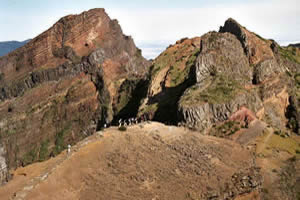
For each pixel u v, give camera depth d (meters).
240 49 77.00
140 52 172.62
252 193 38.53
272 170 45.41
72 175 37.28
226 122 58.19
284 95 74.69
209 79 67.12
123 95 117.88
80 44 145.75
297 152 54.03
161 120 69.31
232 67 71.81
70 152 41.34
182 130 53.47
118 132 48.25
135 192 35.50
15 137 114.44
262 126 59.75
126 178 37.91
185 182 38.09
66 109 122.56
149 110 73.75
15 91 135.75
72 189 35.41
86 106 122.00
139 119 74.88
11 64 150.00
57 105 124.25
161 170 40.06
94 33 148.88
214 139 53.03
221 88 63.62
